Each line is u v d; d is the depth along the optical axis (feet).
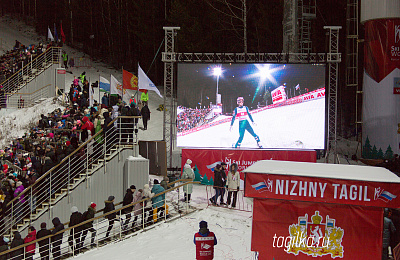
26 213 59.57
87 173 62.95
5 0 261.03
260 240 28.96
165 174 67.21
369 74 94.02
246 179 28.91
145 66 173.47
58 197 60.70
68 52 187.11
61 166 62.28
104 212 53.67
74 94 98.53
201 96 82.69
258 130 81.76
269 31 141.90
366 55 94.99
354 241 27.99
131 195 56.54
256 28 149.18
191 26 143.95
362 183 27.32
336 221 28.19
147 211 55.57
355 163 94.07
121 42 185.68
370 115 93.71
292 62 81.66
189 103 82.79
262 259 28.96
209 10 148.66
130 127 68.23
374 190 27.17
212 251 35.81
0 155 79.56
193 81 82.74
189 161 61.05
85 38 211.20
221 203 60.95
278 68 81.76
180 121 82.84
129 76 86.38
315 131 81.46
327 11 136.87
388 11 90.79
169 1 172.45
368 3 93.20
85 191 62.85
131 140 68.49
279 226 28.78
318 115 81.46
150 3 165.58
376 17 91.86
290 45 90.89
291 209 28.68
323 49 135.64
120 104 76.18
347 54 111.04
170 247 46.37
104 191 64.54
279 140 81.71
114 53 186.09
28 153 75.41
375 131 92.79
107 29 200.75
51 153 63.10
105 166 64.64
